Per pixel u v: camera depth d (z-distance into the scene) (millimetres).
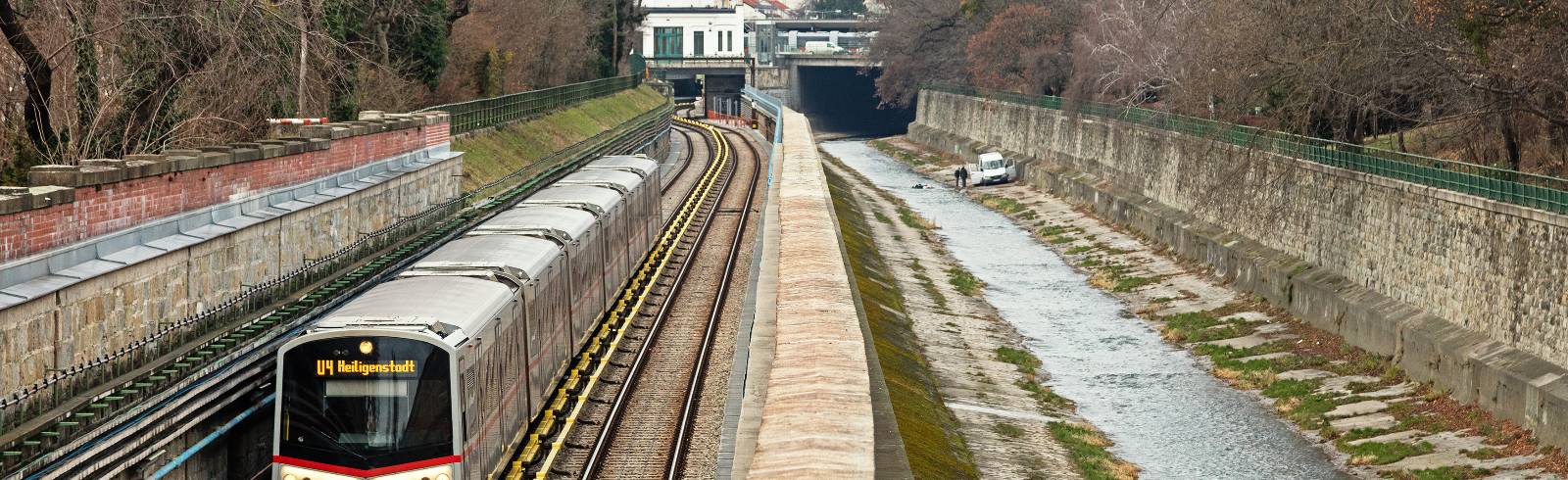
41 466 16172
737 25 182625
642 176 45125
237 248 25328
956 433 31422
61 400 18438
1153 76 77438
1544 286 31844
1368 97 44250
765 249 48906
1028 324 48344
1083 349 44219
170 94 32938
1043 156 97312
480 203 47844
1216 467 30922
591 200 35938
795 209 60938
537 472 23297
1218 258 54438
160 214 23297
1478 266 35469
